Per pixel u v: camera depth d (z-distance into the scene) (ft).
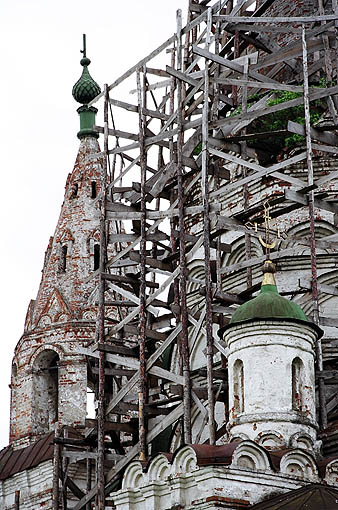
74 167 265.54
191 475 153.58
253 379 164.66
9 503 234.38
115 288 199.21
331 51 214.48
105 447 207.41
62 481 215.10
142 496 160.45
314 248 178.91
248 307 167.53
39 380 246.88
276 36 227.20
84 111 269.44
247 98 213.46
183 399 182.50
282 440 160.97
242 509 150.82
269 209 195.72
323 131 184.44
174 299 207.31
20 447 242.37
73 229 257.34
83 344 243.60
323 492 150.51
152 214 196.24
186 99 198.18
